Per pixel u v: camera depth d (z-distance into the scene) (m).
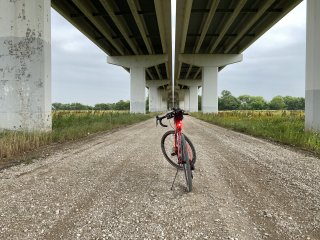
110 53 50.00
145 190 4.53
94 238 2.87
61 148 9.00
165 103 177.62
